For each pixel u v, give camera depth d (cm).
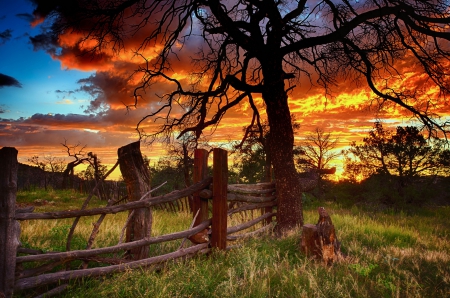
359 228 1014
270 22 953
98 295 398
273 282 494
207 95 1055
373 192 1877
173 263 521
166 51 1039
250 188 820
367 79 1034
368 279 543
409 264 673
